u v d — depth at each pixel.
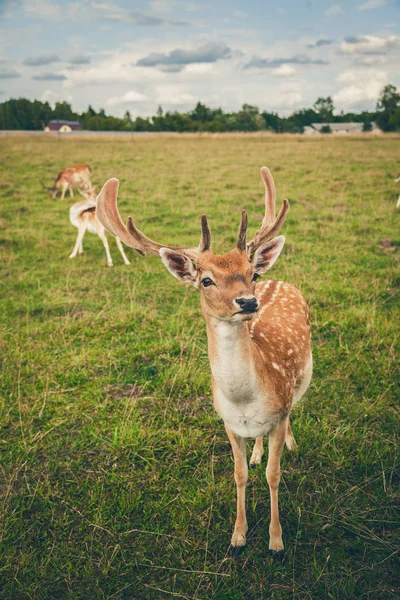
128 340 6.05
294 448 4.06
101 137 42.56
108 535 3.43
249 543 3.34
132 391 5.01
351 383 4.93
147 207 12.68
